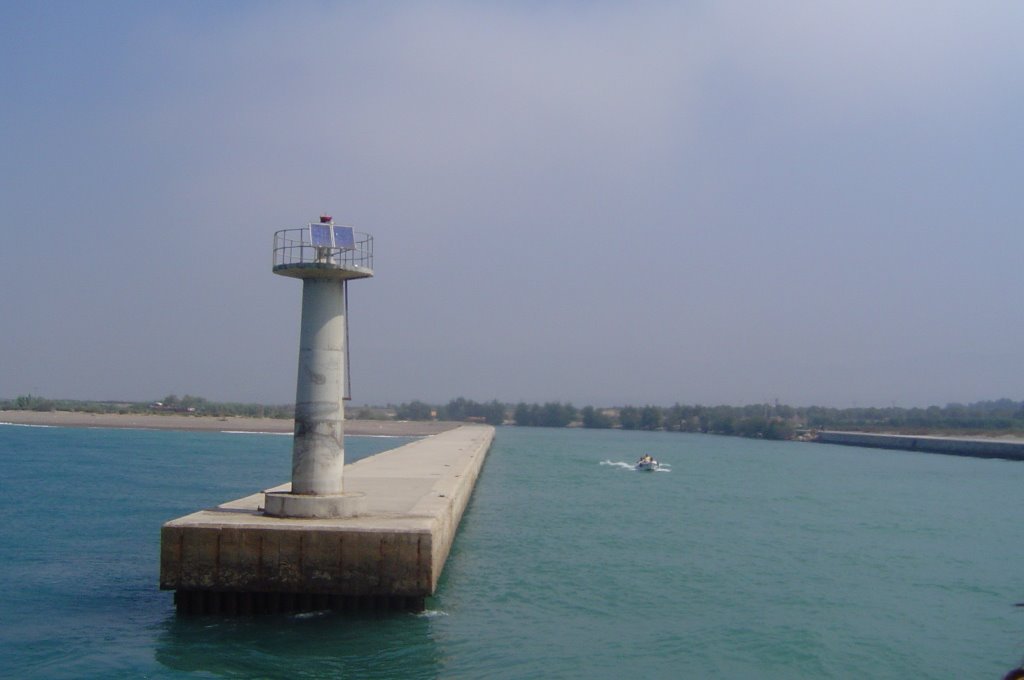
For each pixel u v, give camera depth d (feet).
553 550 104.73
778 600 83.30
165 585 65.51
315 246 73.92
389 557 66.54
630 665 62.18
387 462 158.71
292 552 66.23
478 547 104.94
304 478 74.23
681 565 98.43
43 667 56.49
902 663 65.51
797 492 194.39
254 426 445.78
